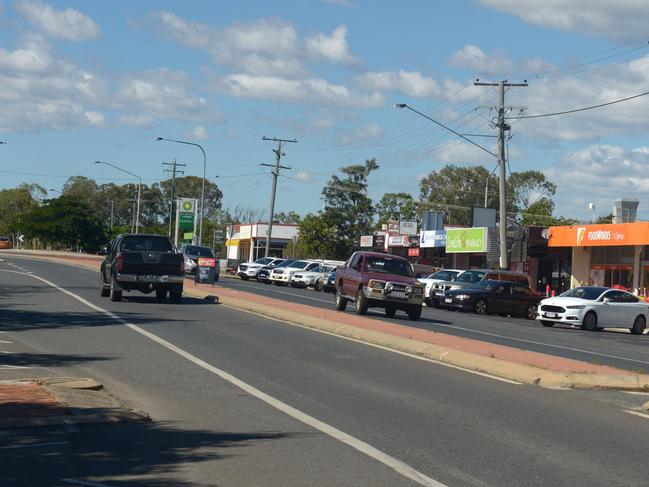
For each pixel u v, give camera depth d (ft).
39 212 350.43
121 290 92.12
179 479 24.97
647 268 151.64
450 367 52.03
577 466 28.30
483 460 28.48
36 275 143.54
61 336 59.36
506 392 43.39
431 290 134.62
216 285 147.33
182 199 257.34
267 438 30.60
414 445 30.25
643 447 31.83
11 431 30.86
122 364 47.39
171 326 68.44
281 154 241.76
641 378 47.65
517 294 128.06
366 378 45.78
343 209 333.01
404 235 238.68
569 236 165.17
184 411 35.29
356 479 25.39
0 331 61.46
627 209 197.26
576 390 45.37
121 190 514.68
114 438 30.17
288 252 307.17
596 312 109.50
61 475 25.13
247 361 50.34
